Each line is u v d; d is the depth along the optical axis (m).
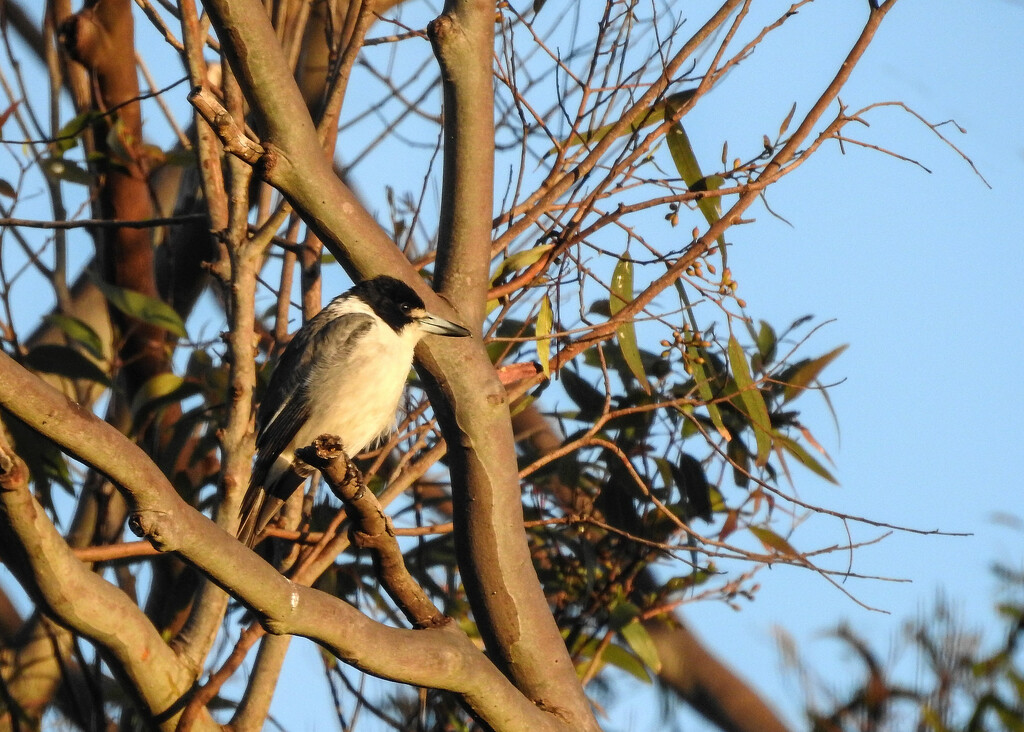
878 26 8.48
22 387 5.01
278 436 9.19
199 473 11.28
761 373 10.08
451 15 7.61
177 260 12.16
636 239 8.49
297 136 6.77
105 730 9.00
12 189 10.45
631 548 10.34
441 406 7.39
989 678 7.83
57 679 10.20
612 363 10.39
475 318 7.57
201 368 10.93
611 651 10.35
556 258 8.59
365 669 6.22
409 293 7.27
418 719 9.45
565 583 10.52
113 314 11.19
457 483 7.41
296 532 8.61
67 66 11.27
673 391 10.28
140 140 11.57
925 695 7.80
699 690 12.78
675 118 8.62
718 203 8.78
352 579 10.19
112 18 11.13
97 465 5.24
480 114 7.64
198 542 5.48
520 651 7.31
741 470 8.48
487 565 7.34
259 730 7.59
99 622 6.25
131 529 5.37
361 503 6.31
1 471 5.44
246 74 6.59
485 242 7.70
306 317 9.72
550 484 10.73
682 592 10.35
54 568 5.95
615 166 8.51
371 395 9.26
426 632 6.50
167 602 10.04
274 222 8.48
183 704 6.75
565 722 7.23
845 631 8.02
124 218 11.41
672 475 10.16
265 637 7.75
